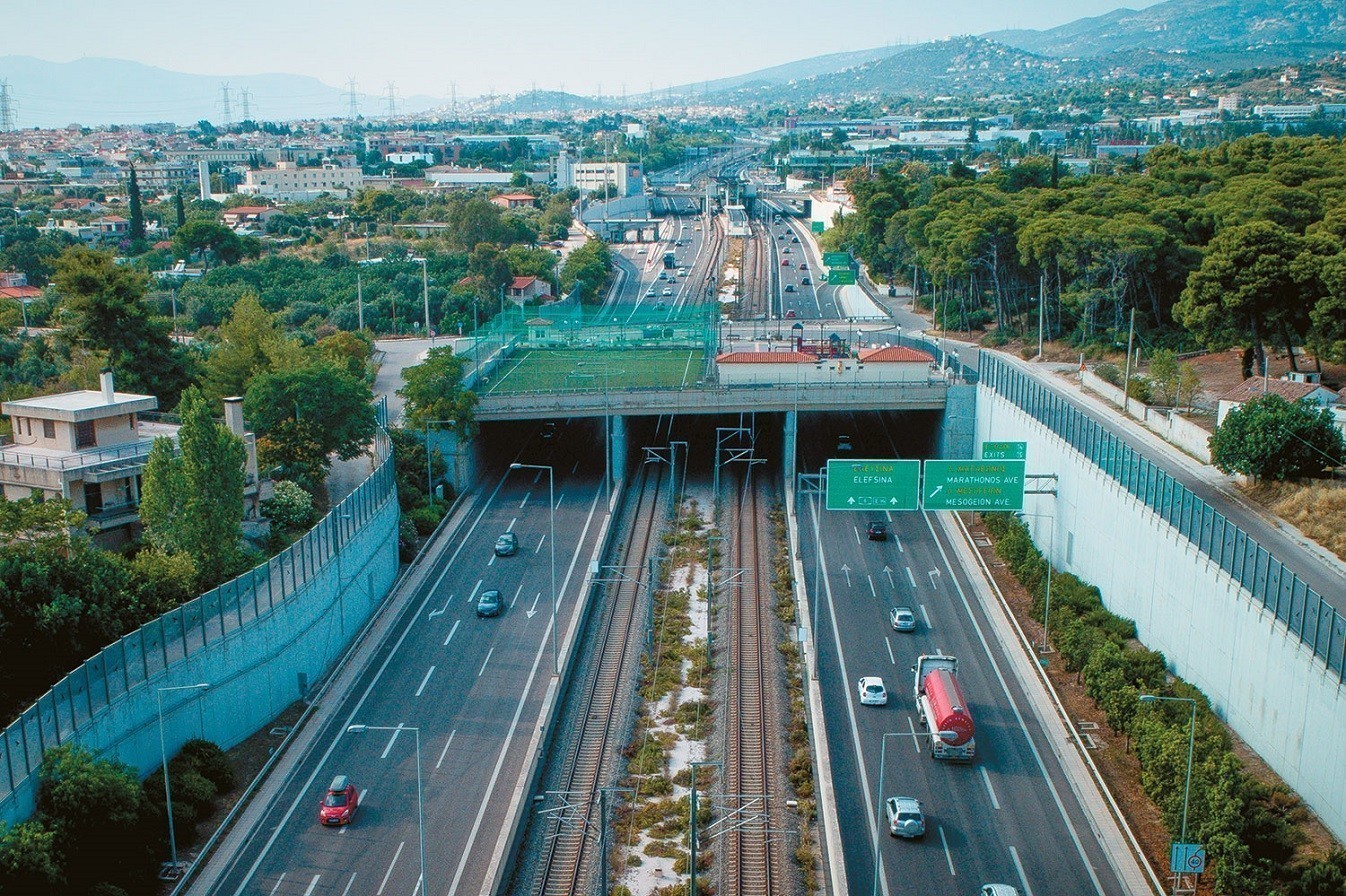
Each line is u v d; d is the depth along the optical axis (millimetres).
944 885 66938
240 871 67562
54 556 78375
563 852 71312
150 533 91000
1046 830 72312
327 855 69250
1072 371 158250
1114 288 158375
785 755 82312
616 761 82000
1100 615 98500
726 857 70562
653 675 94750
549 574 113812
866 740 83125
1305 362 136875
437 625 102375
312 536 94000
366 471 127875
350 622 101375
